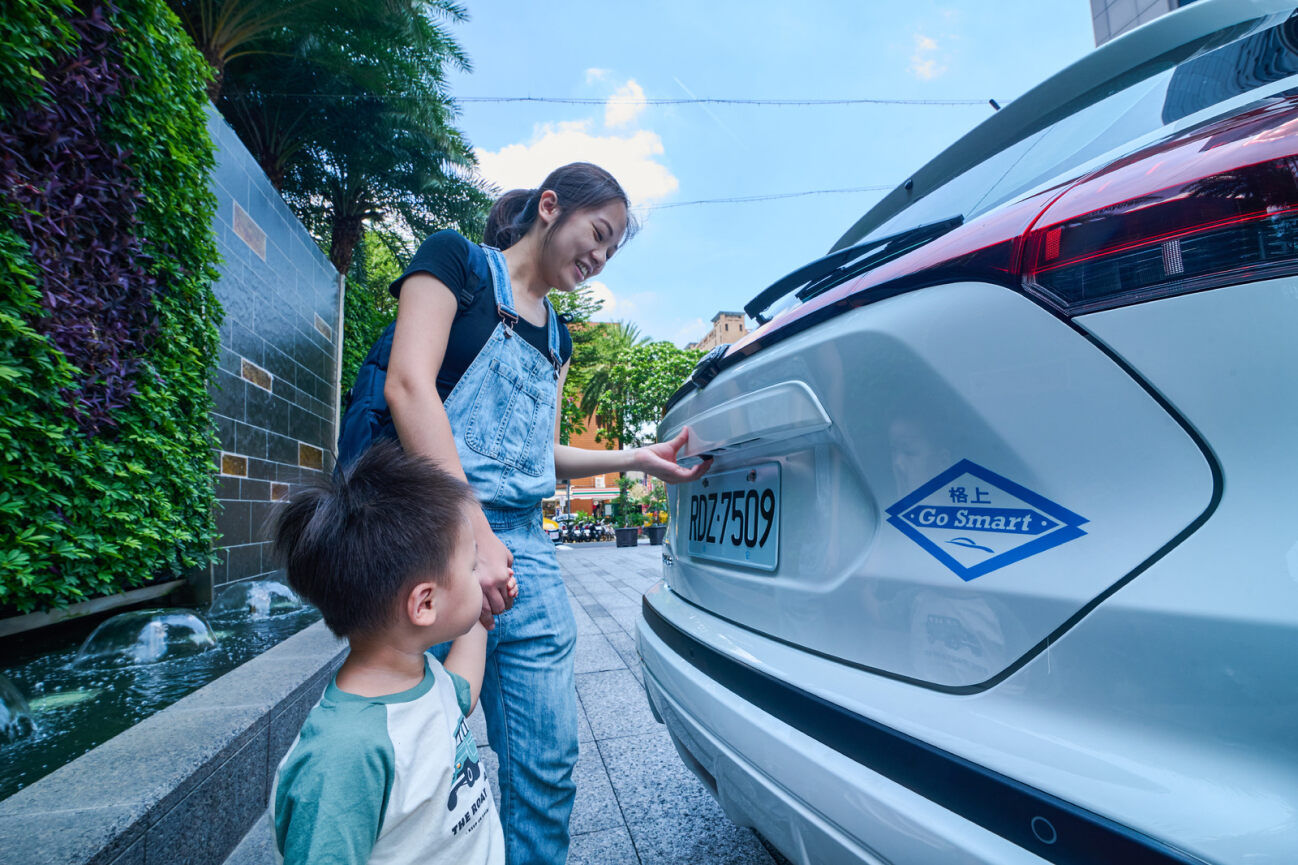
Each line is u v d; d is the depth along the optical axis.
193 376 4.15
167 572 4.75
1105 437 0.68
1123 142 0.99
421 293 1.10
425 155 10.89
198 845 1.65
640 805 2.07
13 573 2.72
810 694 0.97
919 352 0.87
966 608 0.80
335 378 8.55
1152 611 0.63
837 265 1.41
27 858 1.17
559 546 19.58
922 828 0.74
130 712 2.33
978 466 0.80
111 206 3.35
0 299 2.63
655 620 1.66
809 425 1.08
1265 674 0.55
